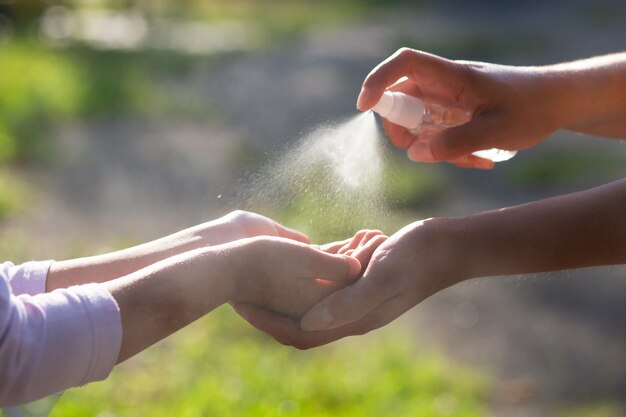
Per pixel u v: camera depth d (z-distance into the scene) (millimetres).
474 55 17547
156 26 21844
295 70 16141
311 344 2166
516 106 2521
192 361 5422
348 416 4719
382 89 2373
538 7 26172
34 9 19828
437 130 2555
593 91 2590
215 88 14383
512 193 9148
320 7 27000
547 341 5965
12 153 9938
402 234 2170
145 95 13477
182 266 1964
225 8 25688
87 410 4621
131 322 1875
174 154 10391
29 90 13000
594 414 4984
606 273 7031
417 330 6078
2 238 7508
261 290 2078
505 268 2211
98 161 10062
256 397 4922
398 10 26438
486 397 5180
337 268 2102
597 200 2215
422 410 4840
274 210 6160
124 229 7988
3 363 1731
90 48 17672
